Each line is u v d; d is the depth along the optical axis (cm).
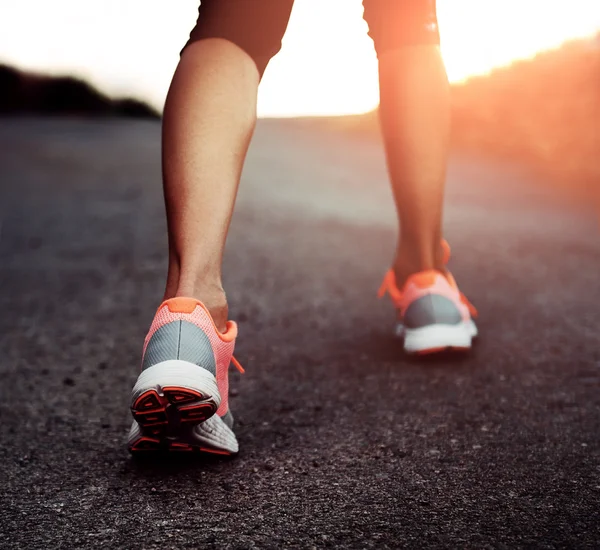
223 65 123
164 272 311
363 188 548
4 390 173
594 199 472
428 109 168
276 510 107
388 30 167
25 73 1564
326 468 122
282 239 371
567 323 217
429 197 175
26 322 241
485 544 96
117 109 1566
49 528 103
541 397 156
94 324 237
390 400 157
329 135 970
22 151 808
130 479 119
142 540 99
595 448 128
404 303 183
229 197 123
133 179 604
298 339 210
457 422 143
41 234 401
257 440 136
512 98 628
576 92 535
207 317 118
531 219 410
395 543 97
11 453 133
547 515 104
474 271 293
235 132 123
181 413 114
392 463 124
